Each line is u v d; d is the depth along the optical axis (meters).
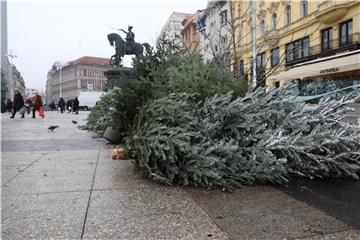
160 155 3.74
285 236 2.38
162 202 3.15
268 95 4.76
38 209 2.95
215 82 5.02
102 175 4.26
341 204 3.09
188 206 3.04
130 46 21.39
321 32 28.77
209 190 3.59
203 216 2.78
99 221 2.67
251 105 4.38
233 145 3.82
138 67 5.80
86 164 5.02
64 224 2.60
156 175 3.74
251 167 3.81
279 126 4.42
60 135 9.61
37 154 6.01
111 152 6.21
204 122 4.02
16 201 3.17
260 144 3.95
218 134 4.24
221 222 2.64
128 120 5.43
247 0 21.95
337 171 4.02
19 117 23.36
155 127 3.97
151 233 2.44
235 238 2.35
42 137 9.02
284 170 3.81
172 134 3.77
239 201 3.19
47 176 4.21
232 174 3.80
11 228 2.52
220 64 5.62
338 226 2.55
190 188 3.67
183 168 3.79
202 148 3.71
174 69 5.00
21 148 6.79
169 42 6.03
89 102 51.00
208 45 12.51
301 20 30.08
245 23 19.73
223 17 10.79
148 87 5.23
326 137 4.11
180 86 4.67
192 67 5.18
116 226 2.57
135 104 5.37
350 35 25.58
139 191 3.53
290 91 5.09
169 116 3.98
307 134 4.48
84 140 8.26
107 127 7.88
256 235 2.40
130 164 4.99
